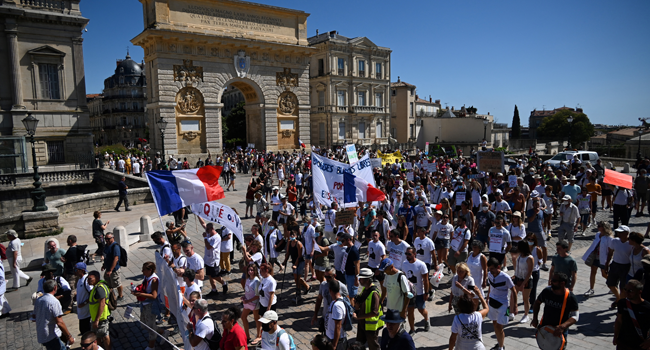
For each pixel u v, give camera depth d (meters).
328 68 60.38
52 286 8.23
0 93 35.12
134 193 26.20
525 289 9.09
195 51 42.69
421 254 10.58
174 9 41.09
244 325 8.93
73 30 37.81
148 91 43.56
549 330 6.77
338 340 7.50
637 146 48.41
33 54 35.97
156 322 9.28
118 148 54.41
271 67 48.12
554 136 91.94
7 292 12.70
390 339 6.51
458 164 31.77
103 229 14.72
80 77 38.56
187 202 10.58
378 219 13.88
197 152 43.88
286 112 50.09
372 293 7.42
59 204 21.41
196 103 43.38
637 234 8.83
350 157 17.09
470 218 13.27
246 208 22.06
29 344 9.37
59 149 38.06
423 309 8.91
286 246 12.02
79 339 9.43
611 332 8.61
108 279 11.00
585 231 16.81
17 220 17.75
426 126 80.50
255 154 43.75
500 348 7.88
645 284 7.83
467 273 7.80
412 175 22.23
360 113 63.75
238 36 44.97
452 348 6.85
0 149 30.80
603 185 20.30
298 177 25.78
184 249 10.16
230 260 14.52
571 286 8.87
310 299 11.15
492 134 85.25
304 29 50.44
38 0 35.97
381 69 66.75
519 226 11.23
